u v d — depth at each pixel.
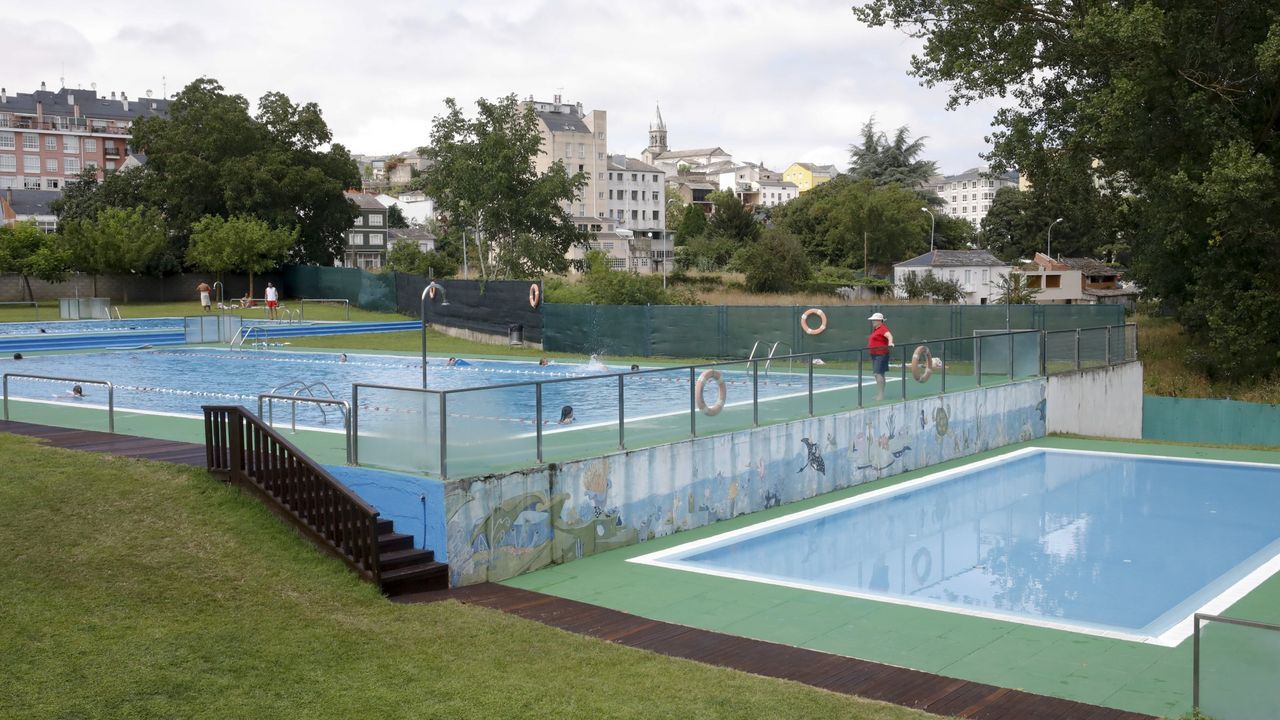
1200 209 29.75
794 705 7.30
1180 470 19.89
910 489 17.95
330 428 15.91
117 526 10.77
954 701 7.52
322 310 53.62
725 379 15.30
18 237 57.00
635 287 40.88
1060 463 20.94
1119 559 12.91
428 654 8.49
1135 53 27.45
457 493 10.98
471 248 63.16
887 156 123.31
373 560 10.17
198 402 21.14
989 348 22.95
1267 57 25.08
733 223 103.00
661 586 11.18
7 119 120.62
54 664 7.79
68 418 17.80
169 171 62.62
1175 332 41.03
